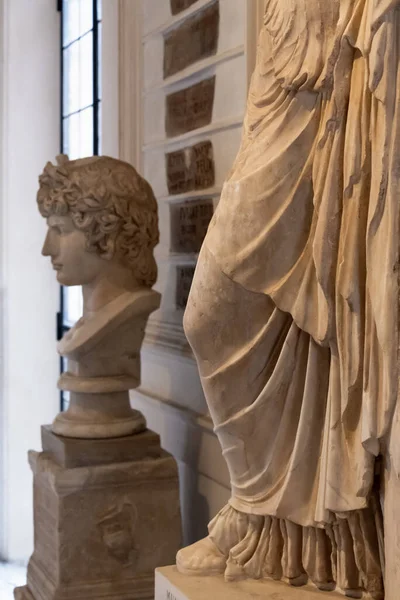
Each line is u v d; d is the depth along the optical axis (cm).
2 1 394
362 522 127
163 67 269
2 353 398
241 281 128
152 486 214
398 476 112
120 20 298
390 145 110
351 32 115
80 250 213
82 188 211
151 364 281
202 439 237
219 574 141
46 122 405
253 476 138
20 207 398
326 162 122
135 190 220
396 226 110
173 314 264
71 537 204
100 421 218
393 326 111
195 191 246
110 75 313
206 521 235
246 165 132
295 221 126
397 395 111
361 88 117
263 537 138
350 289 118
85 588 204
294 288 127
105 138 320
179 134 258
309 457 130
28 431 401
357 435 122
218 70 229
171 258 264
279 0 128
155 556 214
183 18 250
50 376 406
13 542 395
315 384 128
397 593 114
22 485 398
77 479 205
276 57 128
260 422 135
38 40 402
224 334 135
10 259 396
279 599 129
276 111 130
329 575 132
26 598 220
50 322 407
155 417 274
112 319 214
